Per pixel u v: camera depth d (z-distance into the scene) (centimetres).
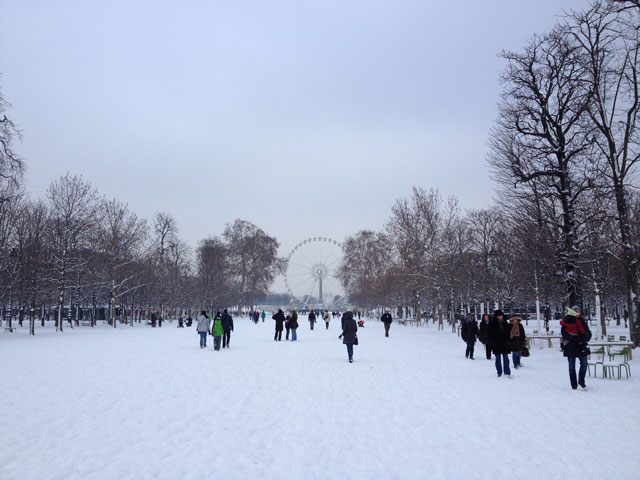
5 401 1327
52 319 8850
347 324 2328
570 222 2920
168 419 1135
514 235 3488
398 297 8681
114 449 902
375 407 1268
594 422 1092
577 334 1521
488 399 1366
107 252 6353
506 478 757
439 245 6166
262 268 11862
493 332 1819
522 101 3031
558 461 830
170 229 8669
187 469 797
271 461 838
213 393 1474
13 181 3575
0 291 4838
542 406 1266
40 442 943
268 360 2409
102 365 2164
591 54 2662
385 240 7988
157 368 2070
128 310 9775
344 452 887
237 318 11419
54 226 5575
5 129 3347
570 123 2889
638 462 823
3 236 4775
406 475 772
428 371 1984
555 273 3020
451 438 973
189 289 9581
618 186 2517
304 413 1199
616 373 1883
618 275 3438
